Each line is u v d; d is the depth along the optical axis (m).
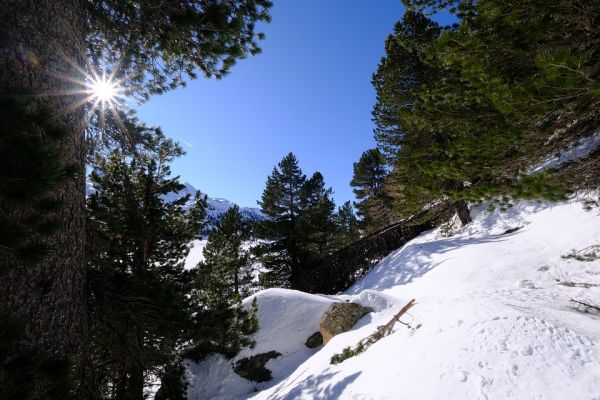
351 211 44.53
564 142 5.48
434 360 4.98
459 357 4.81
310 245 25.05
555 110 4.50
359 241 24.23
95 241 5.16
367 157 34.91
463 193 6.01
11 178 2.02
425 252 17.62
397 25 19.08
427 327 6.43
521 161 5.44
